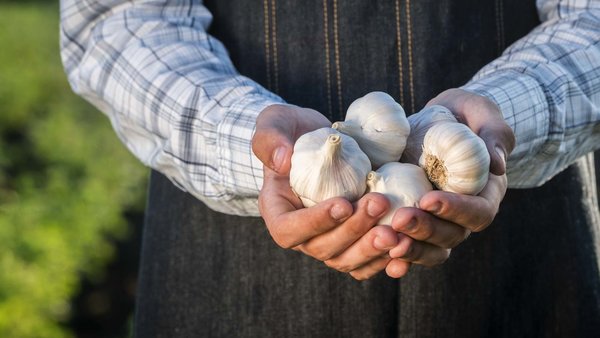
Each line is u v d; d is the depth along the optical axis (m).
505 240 1.13
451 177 0.93
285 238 0.91
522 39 1.12
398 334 1.12
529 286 1.14
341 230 0.89
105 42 1.12
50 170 3.46
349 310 1.12
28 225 3.07
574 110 1.05
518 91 1.02
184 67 1.08
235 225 1.14
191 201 1.16
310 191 0.93
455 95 1.00
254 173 1.01
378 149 0.97
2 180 3.49
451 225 0.90
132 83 1.09
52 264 2.98
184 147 1.06
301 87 1.14
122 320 3.74
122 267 3.75
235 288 1.14
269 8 1.15
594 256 1.16
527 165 1.06
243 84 1.07
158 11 1.13
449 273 1.12
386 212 0.88
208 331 1.15
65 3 1.15
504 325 1.13
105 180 3.48
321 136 0.94
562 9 1.13
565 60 1.07
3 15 4.64
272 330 1.13
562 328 1.14
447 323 1.12
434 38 1.13
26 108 3.99
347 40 1.13
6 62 4.14
